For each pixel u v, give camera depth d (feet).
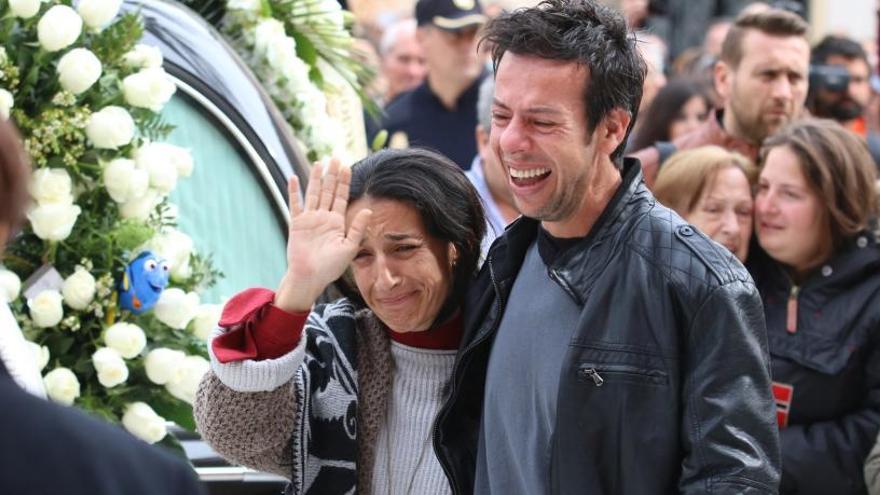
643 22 102.73
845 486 41.91
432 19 69.92
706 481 28.68
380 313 31.96
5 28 37.01
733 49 56.24
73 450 20.17
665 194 46.83
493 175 53.57
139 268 37.78
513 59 29.68
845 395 42.70
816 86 67.10
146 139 38.70
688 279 29.22
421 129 70.44
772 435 29.12
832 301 43.37
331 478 32.37
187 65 42.16
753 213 46.01
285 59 45.91
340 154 46.50
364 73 52.16
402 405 32.73
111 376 36.96
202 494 21.08
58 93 37.19
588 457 29.09
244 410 31.14
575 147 29.55
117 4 38.34
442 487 32.30
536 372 30.07
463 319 32.30
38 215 36.42
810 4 123.75
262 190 42.83
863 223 43.50
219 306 39.45
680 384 29.22
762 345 29.48
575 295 29.84
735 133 56.49
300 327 30.96
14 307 36.60
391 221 31.50
